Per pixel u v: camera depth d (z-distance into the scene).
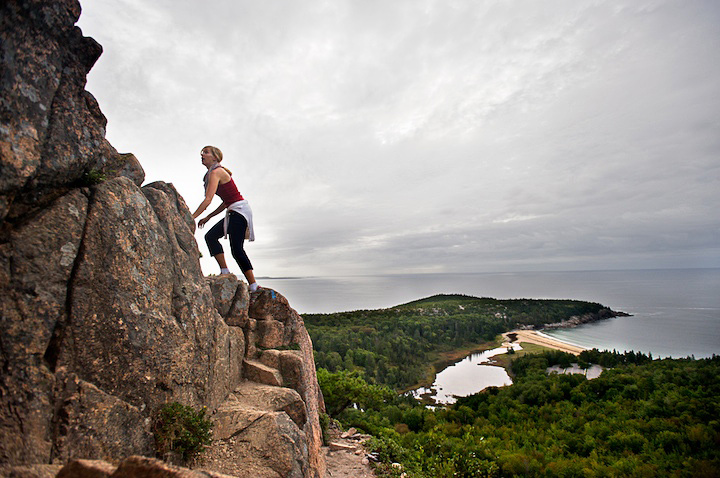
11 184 2.83
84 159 3.61
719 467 22.03
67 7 3.41
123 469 2.41
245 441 4.85
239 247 7.07
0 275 2.79
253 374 6.59
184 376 4.55
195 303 5.03
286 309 7.96
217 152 6.69
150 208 4.45
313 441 7.01
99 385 3.42
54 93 3.34
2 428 2.60
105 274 3.59
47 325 3.03
